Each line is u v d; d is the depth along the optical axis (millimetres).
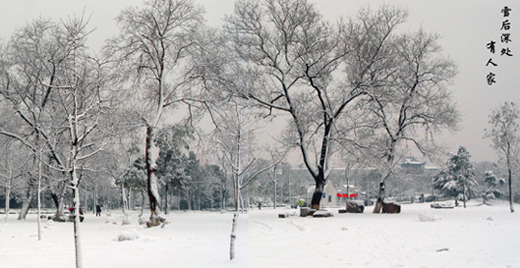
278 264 13141
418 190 75875
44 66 31172
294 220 28391
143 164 52250
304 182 84000
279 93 34688
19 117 33781
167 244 18359
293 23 33562
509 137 34219
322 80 34062
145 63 29516
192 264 13617
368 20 34875
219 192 82562
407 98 35781
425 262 12602
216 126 28531
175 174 59531
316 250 15609
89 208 87500
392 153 36344
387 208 36375
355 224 24656
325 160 35500
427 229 21281
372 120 35875
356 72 34188
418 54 36094
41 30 32188
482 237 17797
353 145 34594
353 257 13984
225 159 23984
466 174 50094
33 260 14562
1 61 32688
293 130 33969
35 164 33844
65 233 23531
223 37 32250
